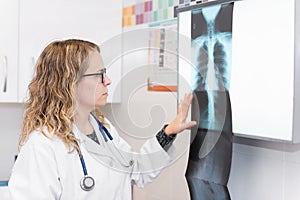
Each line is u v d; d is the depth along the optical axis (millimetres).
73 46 1221
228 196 1247
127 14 2180
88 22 2164
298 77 1064
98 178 1282
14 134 2486
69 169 1257
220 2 1270
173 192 1600
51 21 2100
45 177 1218
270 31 1115
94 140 1277
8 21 2031
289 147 1213
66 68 1212
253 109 1174
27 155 1243
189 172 1386
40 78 1287
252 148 1332
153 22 1917
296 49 1059
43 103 1284
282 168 1234
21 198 1224
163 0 1832
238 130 1227
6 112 2465
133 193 1930
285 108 1083
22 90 2068
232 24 1229
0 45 2025
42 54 1298
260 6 1141
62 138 1246
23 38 2057
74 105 1242
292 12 1056
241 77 1207
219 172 1269
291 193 1207
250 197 1338
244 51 1193
